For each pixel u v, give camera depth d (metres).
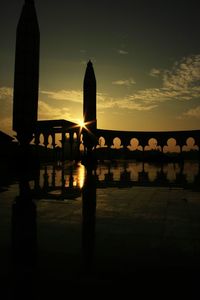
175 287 2.99
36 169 20.72
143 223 5.85
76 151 53.50
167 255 3.95
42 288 2.95
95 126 39.97
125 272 3.37
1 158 25.61
